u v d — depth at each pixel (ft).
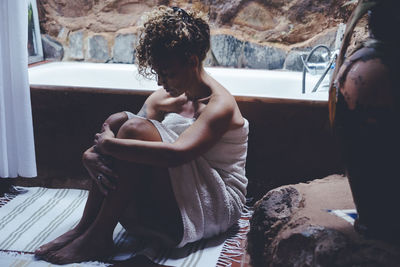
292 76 9.45
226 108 5.88
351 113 4.13
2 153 7.40
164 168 5.74
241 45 10.32
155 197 5.91
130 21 10.68
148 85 10.02
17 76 7.05
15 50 6.95
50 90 7.66
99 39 10.85
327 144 7.20
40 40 10.82
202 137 5.72
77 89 7.59
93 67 10.24
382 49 4.13
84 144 7.86
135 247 6.21
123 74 10.10
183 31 5.53
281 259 4.70
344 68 4.25
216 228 6.26
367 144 4.10
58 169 8.05
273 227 5.17
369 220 4.37
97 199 5.96
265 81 9.57
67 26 10.88
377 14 4.17
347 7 8.46
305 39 10.04
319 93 7.44
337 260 4.16
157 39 5.53
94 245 5.80
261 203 5.68
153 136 5.75
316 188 5.68
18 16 6.82
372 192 4.23
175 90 5.93
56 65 10.27
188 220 5.87
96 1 10.69
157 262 5.85
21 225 6.73
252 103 7.22
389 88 3.99
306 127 7.18
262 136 7.34
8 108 7.29
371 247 4.18
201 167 6.02
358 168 4.22
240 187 6.41
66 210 7.24
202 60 5.97
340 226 4.61
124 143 5.49
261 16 10.12
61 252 5.77
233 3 10.16
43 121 7.84
